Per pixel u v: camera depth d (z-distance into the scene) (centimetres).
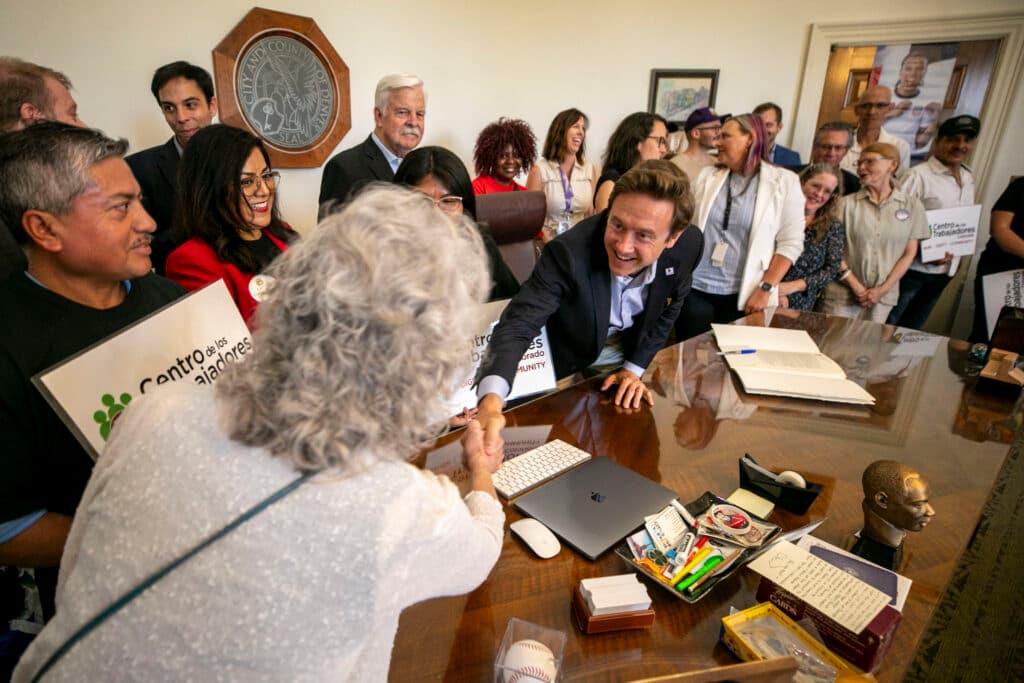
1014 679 138
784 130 392
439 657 69
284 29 276
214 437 45
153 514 43
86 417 79
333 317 43
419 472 52
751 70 383
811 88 375
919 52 348
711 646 72
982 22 326
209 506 43
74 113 153
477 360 126
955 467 115
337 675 44
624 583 76
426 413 49
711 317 271
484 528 62
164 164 217
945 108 352
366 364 43
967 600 160
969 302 375
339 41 302
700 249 151
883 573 81
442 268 48
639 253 120
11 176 75
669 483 107
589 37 382
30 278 84
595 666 68
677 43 384
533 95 389
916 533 95
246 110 273
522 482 103
